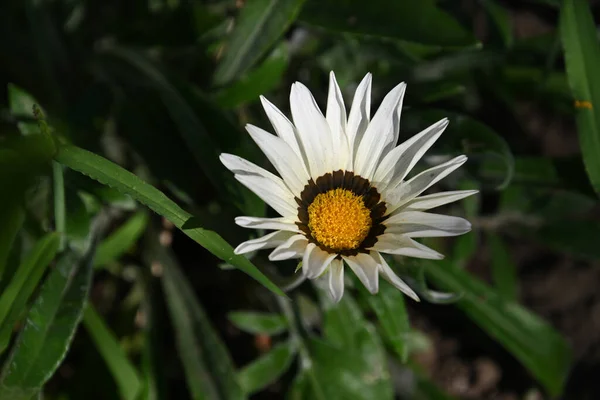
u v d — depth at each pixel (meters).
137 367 0.74
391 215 0.60
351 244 0.59
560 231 0.75
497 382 0.81
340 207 0.59
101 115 0.70
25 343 0.62
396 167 0.60
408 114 0.67
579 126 0.67
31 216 0.68
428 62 0.72
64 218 0.65
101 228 0.70
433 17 0.67
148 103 0.70
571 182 0.71
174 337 0.76
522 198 0.76
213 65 0.73
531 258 0.82
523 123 0.84
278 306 0.71
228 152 0.66
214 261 0.77
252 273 0.60
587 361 0.81
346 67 0.74
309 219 0.60
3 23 0.74
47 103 0.74
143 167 0.72
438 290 0.74
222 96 0.69
